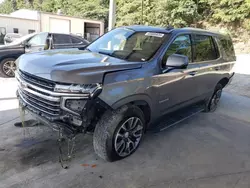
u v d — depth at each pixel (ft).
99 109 8.44
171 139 11.84
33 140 10.59
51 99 7.78
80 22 69.00
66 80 7.52
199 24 65.41
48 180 8.09
